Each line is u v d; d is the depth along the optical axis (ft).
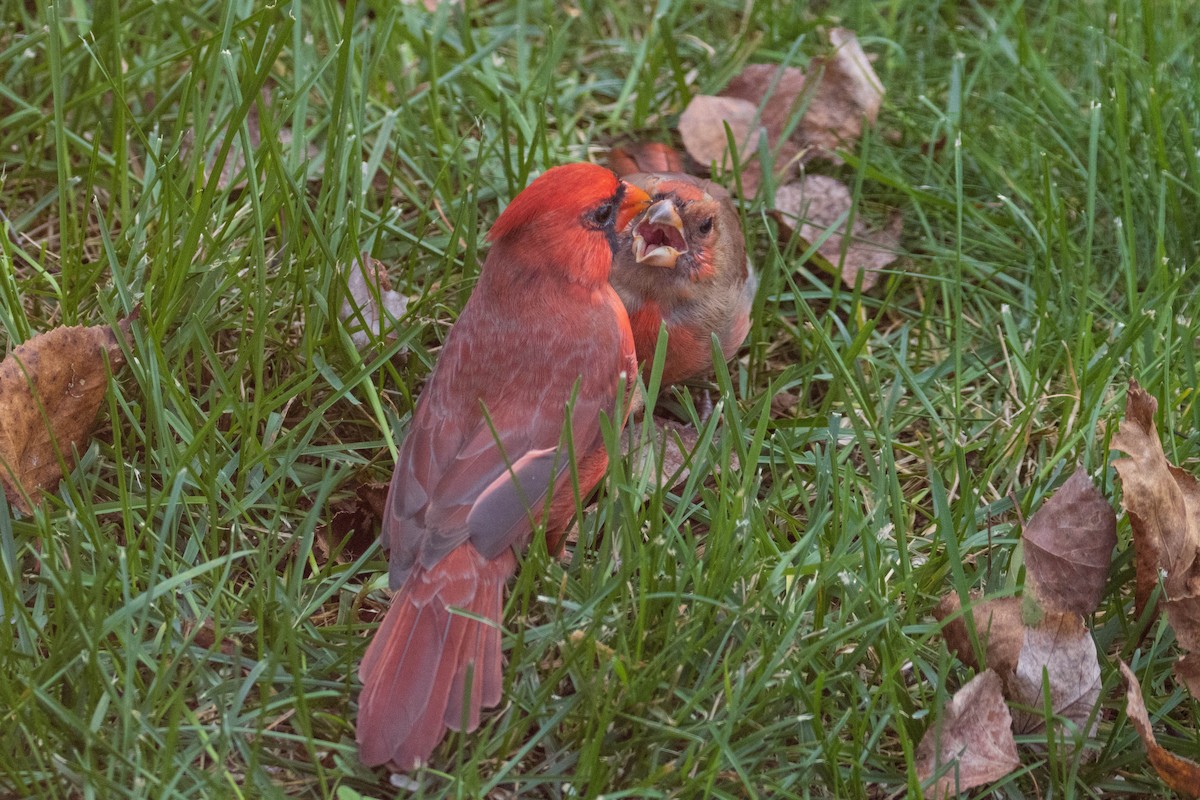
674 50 34.53
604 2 37.55
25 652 21.24
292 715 21.24
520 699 21.12
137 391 25.58
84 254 29.27
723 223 27.89
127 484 24.77
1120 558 22.94
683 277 27.20
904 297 31.83
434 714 19.75
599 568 22.49
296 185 28.76
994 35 35.35
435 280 30.25
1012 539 24.34
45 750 19.77
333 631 22.65
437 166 32.45
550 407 23.29
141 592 22.61
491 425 21.76
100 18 30.86
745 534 23.09
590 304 24.14
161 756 19.85
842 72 34.47
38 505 23.48
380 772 20.45
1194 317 28.35
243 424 24.67
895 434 28.02
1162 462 22.35
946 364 29.25
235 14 30.50
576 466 22.35
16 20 33.14
